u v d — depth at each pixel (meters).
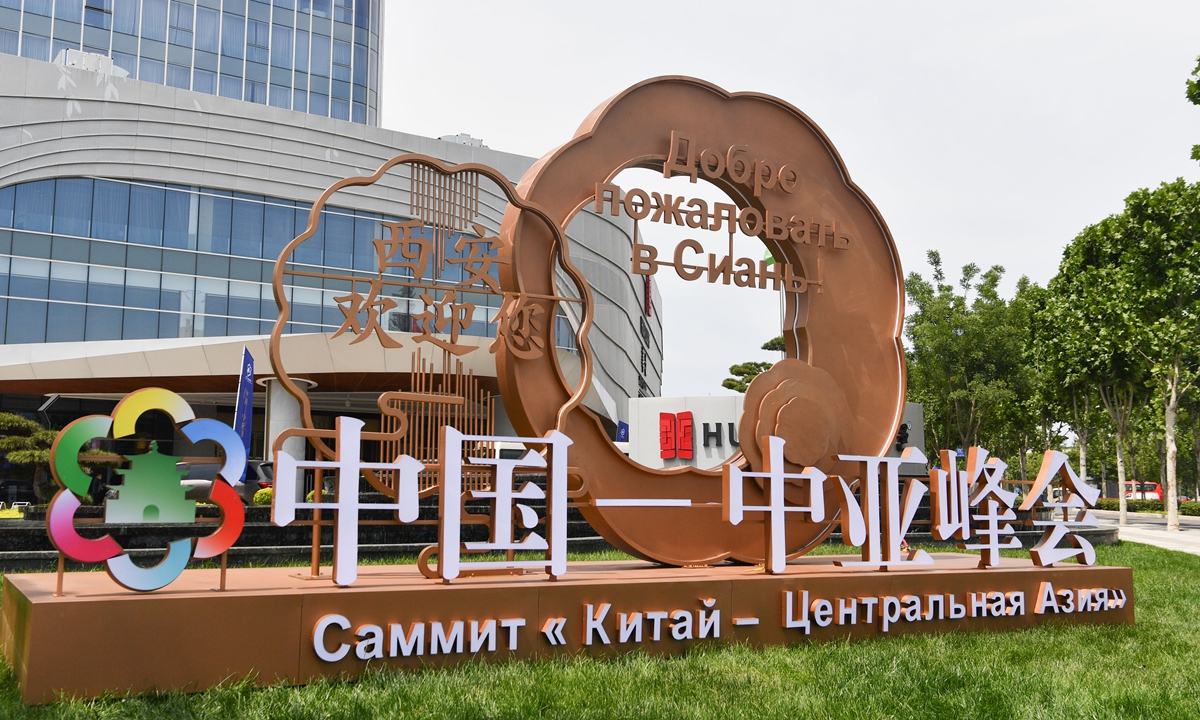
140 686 6.34
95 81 29.86
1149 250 28.92
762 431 10.22
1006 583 10.21
